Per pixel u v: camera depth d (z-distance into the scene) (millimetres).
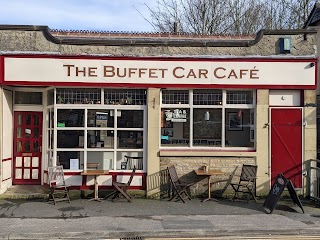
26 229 7855
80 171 11023
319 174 10609
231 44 11055
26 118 11984
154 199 10836
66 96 11133
